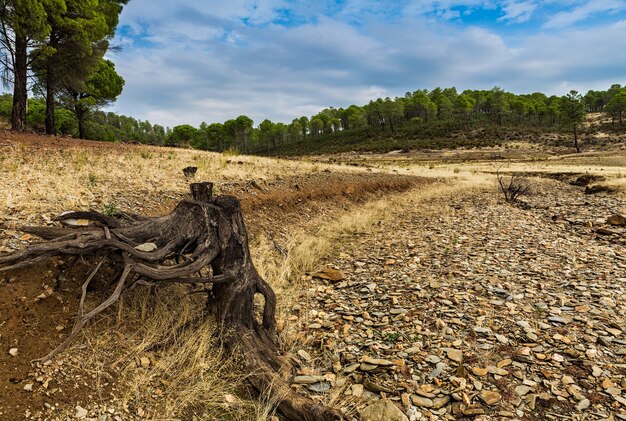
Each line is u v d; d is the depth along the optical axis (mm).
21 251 3695
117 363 3902
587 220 11859
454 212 15125
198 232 4656
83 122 40344
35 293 4133
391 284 7246
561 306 5805
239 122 141500
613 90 192375
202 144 152500
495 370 4289
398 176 25359
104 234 4207
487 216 13766
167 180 11148
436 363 4512
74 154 13312
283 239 9820
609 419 3473
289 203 12555
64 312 4145
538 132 119250
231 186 11867
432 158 83500
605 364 4285
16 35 22516
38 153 12508
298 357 4785
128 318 4492
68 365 3672
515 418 3566
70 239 3986
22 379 3391
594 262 7758
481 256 8523
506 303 5992
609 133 109875
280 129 177125
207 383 3900
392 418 3527
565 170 37906
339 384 4238
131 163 13148
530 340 4887
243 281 4680
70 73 29438
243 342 4469
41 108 51188
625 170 34562
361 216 13414
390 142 132375
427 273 7672
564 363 4344
